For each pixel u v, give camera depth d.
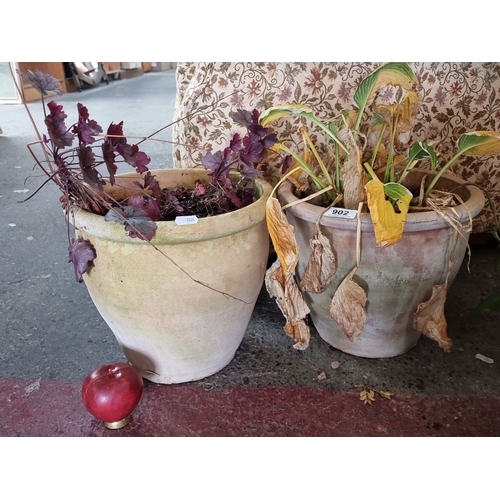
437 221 0.86
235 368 1.09
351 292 0.90
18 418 0.97
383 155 1.10
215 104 1.27
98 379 0.88
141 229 0.78
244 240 0.88
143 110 3.91
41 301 1.36
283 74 1.24
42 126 3.41
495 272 1.46
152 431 0.94
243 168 0.91
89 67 5.20
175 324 0.91
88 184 0.80
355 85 1.26
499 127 1.36
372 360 1.11
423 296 0.97
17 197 2.14
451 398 1.00
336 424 0.95
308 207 0.92
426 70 1.28
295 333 0.94
